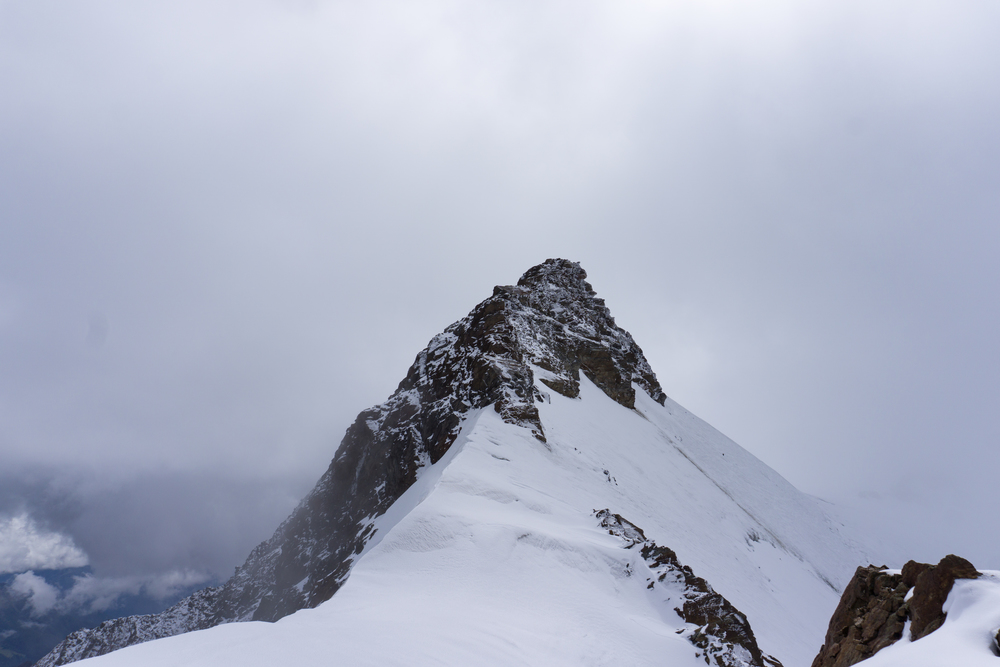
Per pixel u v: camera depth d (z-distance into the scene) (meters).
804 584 66.62
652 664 19.14
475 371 64.06
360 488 69.06
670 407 113.00
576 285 111.81
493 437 47.97
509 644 17.19
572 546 28.25
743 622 24.70
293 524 83.06
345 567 49.66
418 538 27.44
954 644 9.59
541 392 65.75
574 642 18.97
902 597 13.38
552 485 44.59
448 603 20.95
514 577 24.45
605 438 67.00
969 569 11.70
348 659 12.98
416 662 13.78
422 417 67.06
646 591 27.53
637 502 54.28
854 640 13.93
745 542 67.25
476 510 32.31
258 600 78.38
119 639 83.81
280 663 12.10
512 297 87.94
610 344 107.06
